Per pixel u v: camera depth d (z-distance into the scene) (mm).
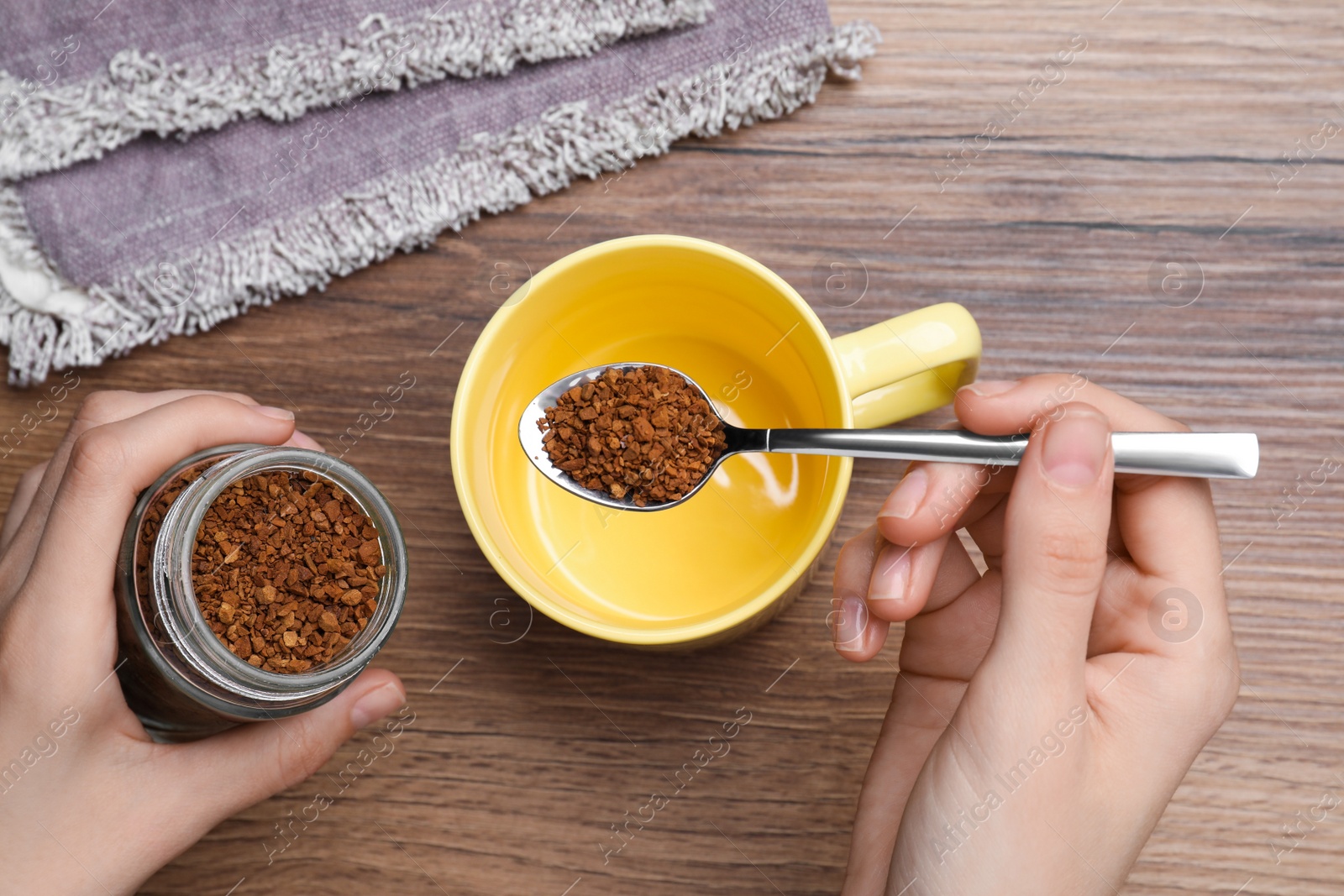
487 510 378
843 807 409
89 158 409
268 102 410
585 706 412
